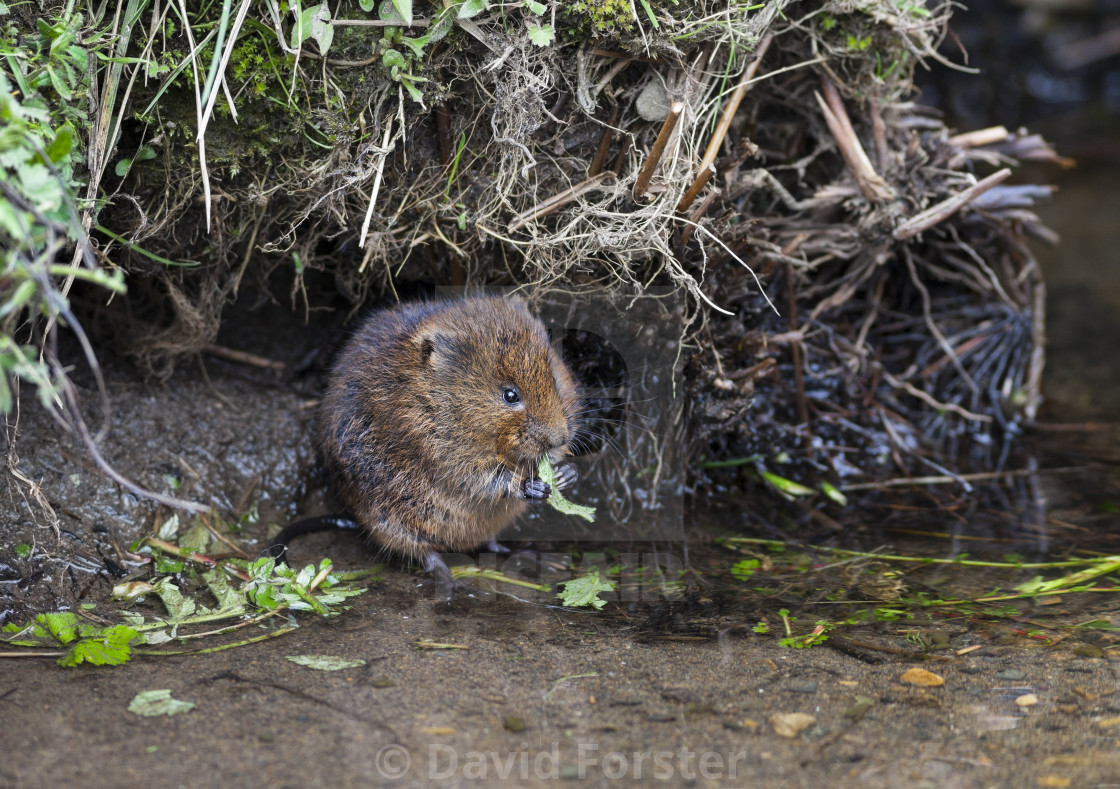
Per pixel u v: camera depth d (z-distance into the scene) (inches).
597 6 152.2
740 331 195.9
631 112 167.9
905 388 230.8
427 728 115.3
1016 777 105.9
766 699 123.1
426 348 161.8
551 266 172.9
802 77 193.5
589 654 136.3
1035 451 223.5
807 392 226.2
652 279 173.5
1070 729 116.1
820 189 201.0
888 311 238.8
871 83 191.5
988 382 239.9
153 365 195.0
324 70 151.8
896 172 199.0
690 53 166.1
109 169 153.9
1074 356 267.1
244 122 153.6
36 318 143.6
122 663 131.2
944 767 107.8
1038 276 240.5
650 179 166.6
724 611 152.4
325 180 160.2
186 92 150.4
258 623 146.4
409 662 133.2
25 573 155.1
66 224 116.9
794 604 155.0
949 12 185.9
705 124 169.8
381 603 155.6
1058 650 137.3
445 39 153.5
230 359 205.0
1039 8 478.0
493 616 150.6
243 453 192.1
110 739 111.8
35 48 138.6
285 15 148.5
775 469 216.2
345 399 172.2
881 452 223.3
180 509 177.9
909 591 159.9
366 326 178.1
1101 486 205.3
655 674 130.0
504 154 164.1
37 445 171.5
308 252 177.3
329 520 182.7
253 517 185.5
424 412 162.7
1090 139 448.1
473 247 177.8
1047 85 482.0
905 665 132.9
